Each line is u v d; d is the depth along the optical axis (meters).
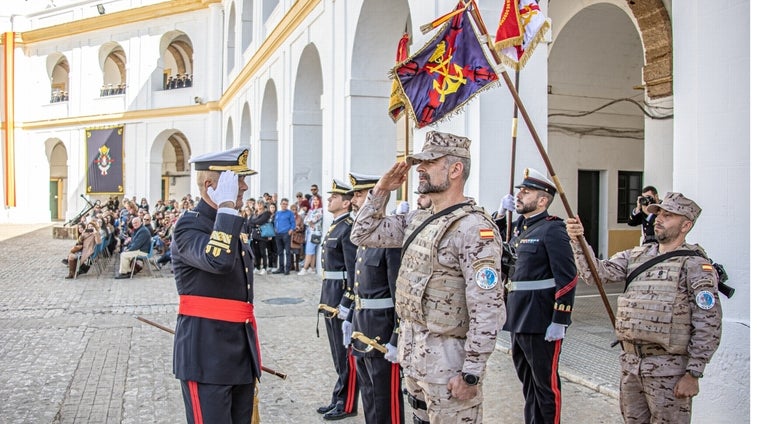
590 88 12.91
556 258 4.53
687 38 4.64
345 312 5.04
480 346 3.03
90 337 8.23
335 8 12.96
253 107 22.33
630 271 3.86
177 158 35.09
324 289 5.56
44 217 35.12
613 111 13.23
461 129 8.01
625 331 3.75
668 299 3.61
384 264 4.40
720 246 4.43
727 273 4.38
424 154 3.30
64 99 34.75
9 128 34.56
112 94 32.59
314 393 5.96
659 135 10.34
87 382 6.27
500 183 7.70
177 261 3.62
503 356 7.05
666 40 10.03
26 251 20.08
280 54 18.12
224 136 28.86
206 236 3.56
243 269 3.67
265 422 5.23
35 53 34.84
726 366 4.37
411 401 3.53
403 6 11.51
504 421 5.19
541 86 7.87
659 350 3.65
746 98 4.29
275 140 21.11
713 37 4.45
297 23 16.09
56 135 34.16
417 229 3.38
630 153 13.53
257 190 21.61
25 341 8.00
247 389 3.67
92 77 33.12
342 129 12.45
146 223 14.81
